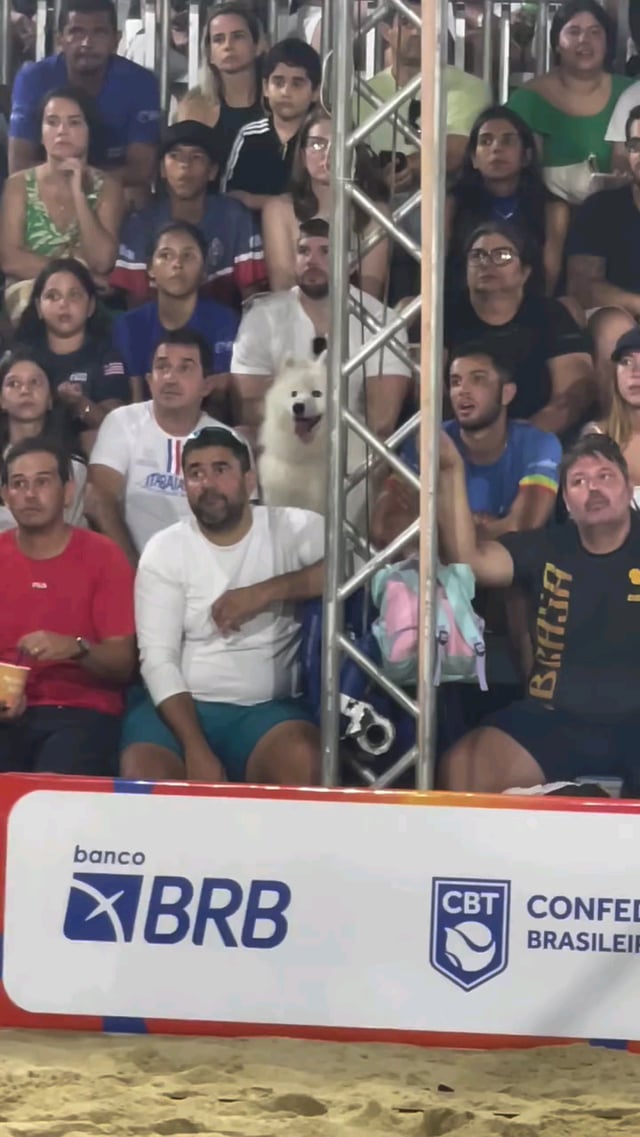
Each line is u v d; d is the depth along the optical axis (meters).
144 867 15.04
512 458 19.17
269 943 14.89
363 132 17.05
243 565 19.23
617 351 19.08
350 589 17.64
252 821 15.00
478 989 14.77
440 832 14.89
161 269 19.22
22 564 19.39
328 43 18.81
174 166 19.12
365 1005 14.79
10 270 19.36
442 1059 14.34
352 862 14.89
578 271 19.11
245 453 19.20
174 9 19.00
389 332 17.36
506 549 19.16
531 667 19.11
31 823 15.14
